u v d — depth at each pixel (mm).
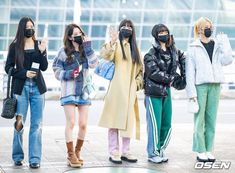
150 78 9930
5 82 11477
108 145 10562
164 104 10172
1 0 26531
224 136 12711
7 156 10234
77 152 9953
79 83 9617
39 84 9484
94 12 28609
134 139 12008
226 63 10180
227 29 30250
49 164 9883
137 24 29234
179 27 29766
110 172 9562
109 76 10047
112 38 9883
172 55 9977
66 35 9594
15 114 9469
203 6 29734
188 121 14461
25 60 9367
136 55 10000
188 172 9758
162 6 29422
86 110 9781
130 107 10008
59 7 27609
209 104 10273
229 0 29969
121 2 28859
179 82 10289
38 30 27672
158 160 10180
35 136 9609
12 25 27047
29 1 27109
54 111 15102
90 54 9641
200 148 10312
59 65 9656
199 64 10070
